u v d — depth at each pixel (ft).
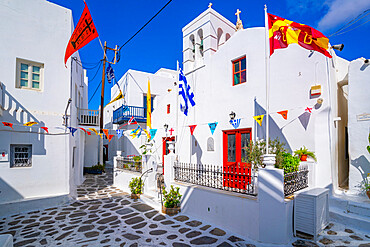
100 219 22.56
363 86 20.75
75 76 38.40
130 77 55.88
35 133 28.25
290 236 16.22
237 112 26.35
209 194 20.56
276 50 23.45
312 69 20.98
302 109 21.36
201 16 32.78
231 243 16.24
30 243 17.46
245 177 19.17
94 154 59.52
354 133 21.16
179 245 16.21
